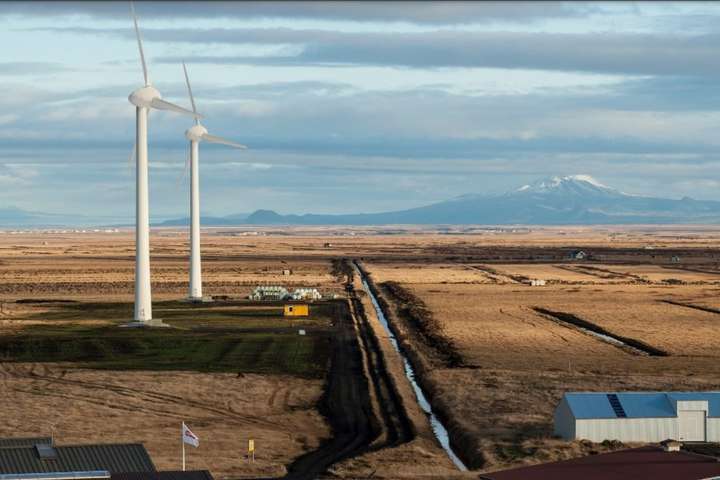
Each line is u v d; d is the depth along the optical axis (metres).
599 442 106.75
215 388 140.50
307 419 123.06
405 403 131.88
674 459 96.62
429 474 94.06
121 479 75.31
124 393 136.12
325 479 93.50
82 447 80.56
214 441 110.25
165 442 109.19
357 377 150.25
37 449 79.62
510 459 100.44
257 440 111.12
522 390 136.25
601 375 147.50
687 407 107.81
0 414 121.62
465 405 127.12
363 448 108.25
